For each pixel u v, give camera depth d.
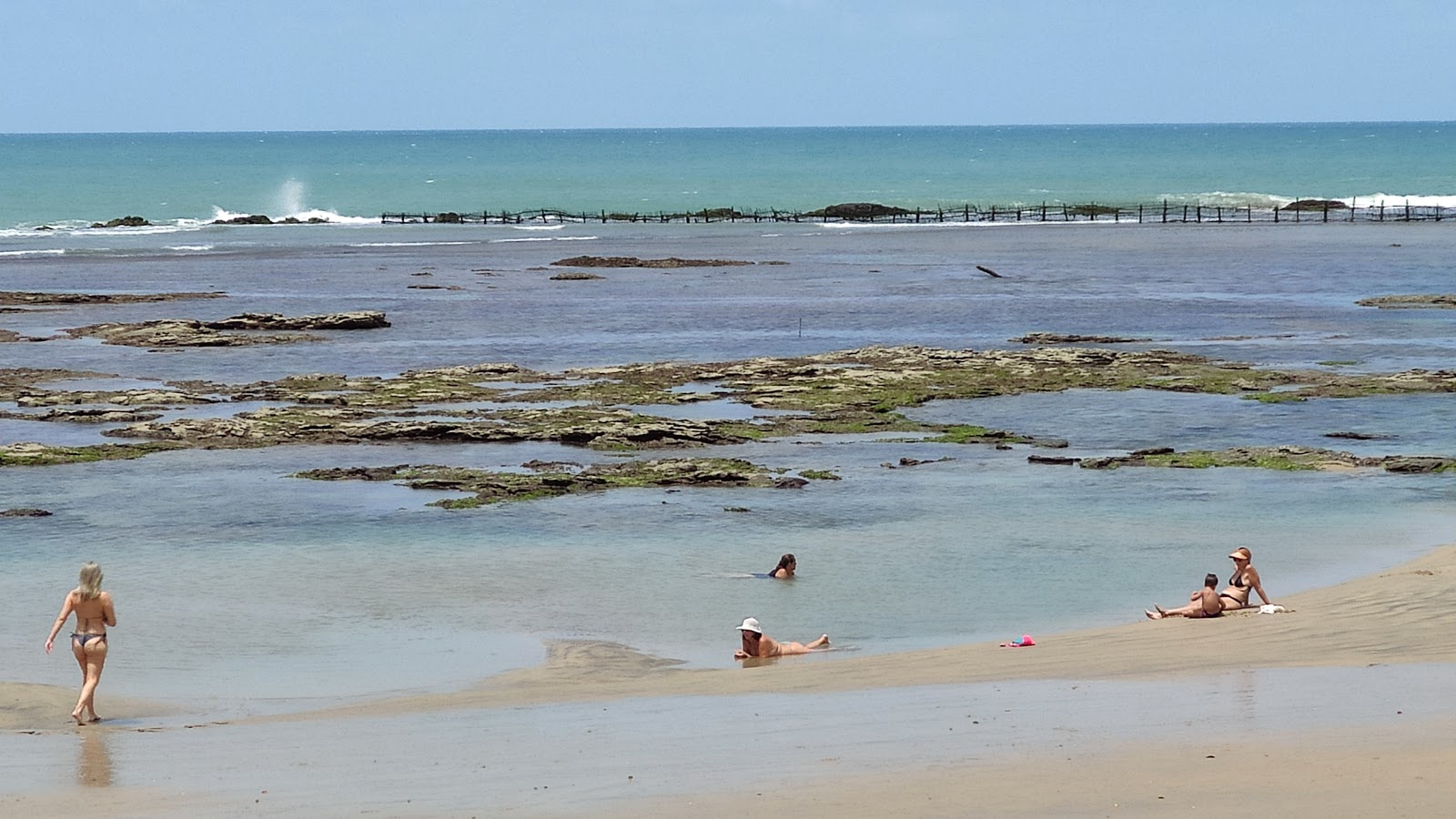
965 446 58.94
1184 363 78.50
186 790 20.03
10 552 41.84
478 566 40.12
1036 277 133.25
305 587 37.94
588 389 71.81
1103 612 34.94
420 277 134.25
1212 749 19.94
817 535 43.78
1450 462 53.25
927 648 31.55
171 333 92.12
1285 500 48.22
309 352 87.44
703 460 54.06
